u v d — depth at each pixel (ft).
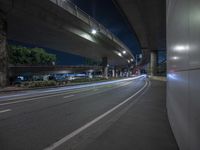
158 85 112.98
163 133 18.81
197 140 8.51
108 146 15.46
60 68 200.23
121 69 448.65
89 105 37.65
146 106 36.17
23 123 22.88
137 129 20.36
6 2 59.36
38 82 91.50
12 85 79.36
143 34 155.43
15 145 15.72
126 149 14.76
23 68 148.87
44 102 41.68
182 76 12.28
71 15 83.35
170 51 20.62
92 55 203.31
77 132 19.43
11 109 32.65
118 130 20.04
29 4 64.64
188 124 10.38
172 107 19.03
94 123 23.16
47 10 72.13
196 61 8.70
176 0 14.62
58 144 16.01
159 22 121.49
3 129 20.35
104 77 210.38
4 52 67.62
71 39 110.01
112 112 30.32
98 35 118.93
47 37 104.17
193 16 9.20
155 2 89.66
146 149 14.67
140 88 88.89
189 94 10.12
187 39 10.58
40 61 187.52
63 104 38.78
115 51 180.86
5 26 68.23
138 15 108.99
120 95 57.36
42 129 20.45
